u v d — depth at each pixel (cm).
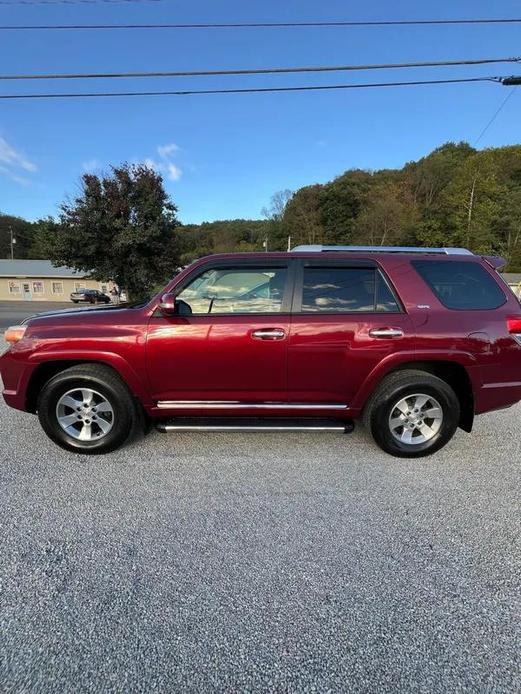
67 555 232
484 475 328
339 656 173
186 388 341
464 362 334
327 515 273
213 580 214
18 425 420
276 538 249
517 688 160
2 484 307
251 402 346
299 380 338
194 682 161
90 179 2072
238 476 323
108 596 203
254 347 330
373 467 339
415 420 350
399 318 335
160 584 211
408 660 171
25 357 338
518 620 192
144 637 180
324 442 385
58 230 2091
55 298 4694
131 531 254
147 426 375
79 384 341
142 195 2138
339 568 224
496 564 229
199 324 331
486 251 4641
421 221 5347
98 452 353
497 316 342
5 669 164
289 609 196
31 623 187
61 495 293
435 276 350
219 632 183
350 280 344
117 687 158
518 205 4859
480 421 446
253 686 160
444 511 279
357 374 336
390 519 269
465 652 175
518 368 342
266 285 342
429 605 200
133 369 333
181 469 333
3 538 246
